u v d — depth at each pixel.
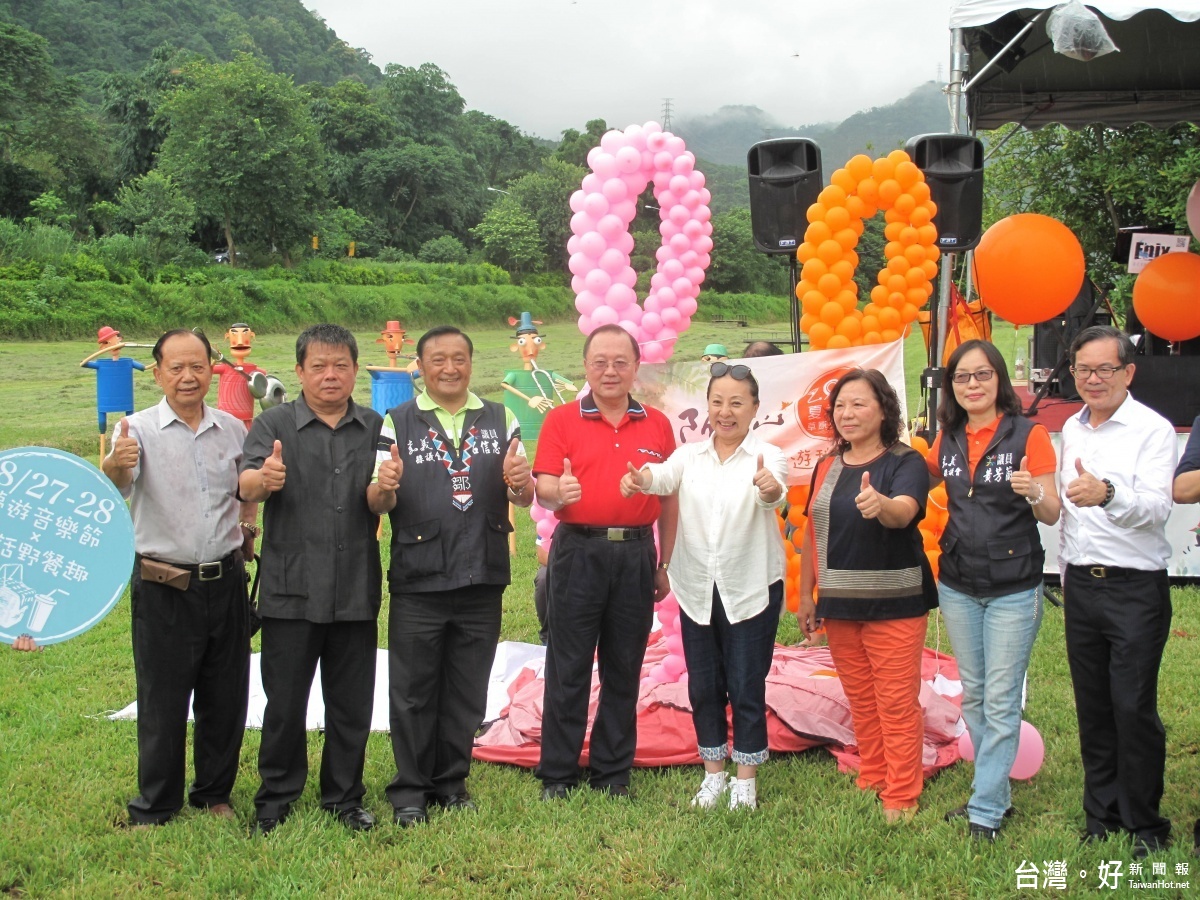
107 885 3.16
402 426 3.63
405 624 3.60
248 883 3.16
